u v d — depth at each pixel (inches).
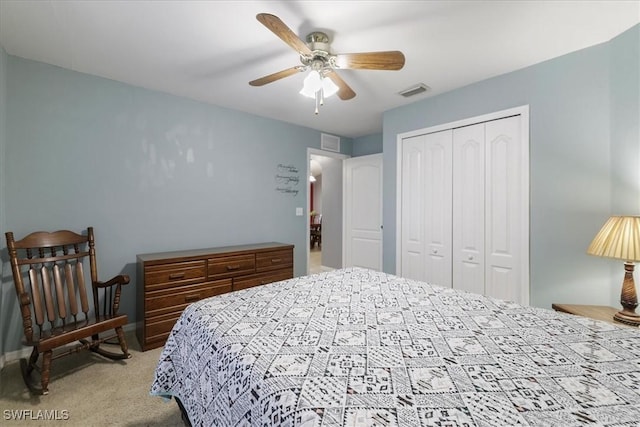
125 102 106.5
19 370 81.4
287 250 135.2
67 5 65.0
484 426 24.0
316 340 40.5
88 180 99.6
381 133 178.1
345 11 66.6
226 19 70.2
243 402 32.7
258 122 144.7
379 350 37.6
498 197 101.0
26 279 89.1
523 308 53.2
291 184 159.3
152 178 113.0
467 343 39.5
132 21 71.0
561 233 87.8
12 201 86.7
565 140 86.7
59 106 94.2
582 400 27.5
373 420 25.0
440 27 73.0
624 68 75.4
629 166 74.8
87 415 64.2
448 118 113.2
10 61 86.0
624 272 75.2
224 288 113.8
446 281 115.0
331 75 76.0
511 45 81.5
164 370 53.0
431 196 119.8
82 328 78.2
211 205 129.0
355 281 71.9
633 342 39.7
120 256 106.2
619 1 63.7
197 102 124.0
